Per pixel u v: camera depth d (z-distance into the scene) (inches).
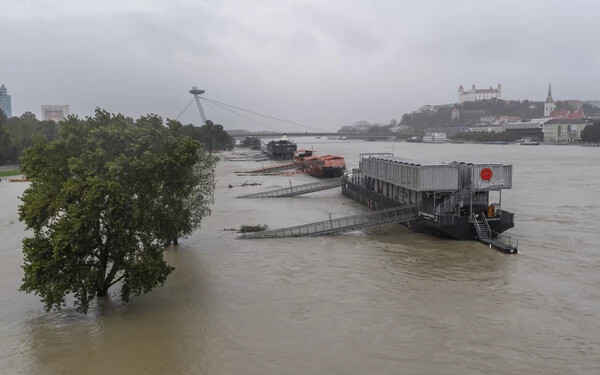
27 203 1584.6
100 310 1640.0
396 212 2716.5
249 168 7372.1
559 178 4940.9
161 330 1482.5
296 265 2094.0
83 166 1604.3
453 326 1451.8
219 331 1467.8
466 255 2162.9
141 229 1624.0
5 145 7519.7
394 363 1259.2
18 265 2182.6
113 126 1711.4
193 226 2461.9
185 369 1259.8
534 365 1230.9
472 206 2541.8
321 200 4045.3
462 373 1204.5
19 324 1542.8
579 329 1414.9
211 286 1851.6
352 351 1326.3
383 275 1927.9
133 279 1529.3
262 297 1729.8
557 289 1724.9
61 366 1288.1
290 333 1443.2
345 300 1679.4
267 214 3351.4
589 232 2568.9
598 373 1189.1
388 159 3408.0
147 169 1649.9
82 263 1577.3
